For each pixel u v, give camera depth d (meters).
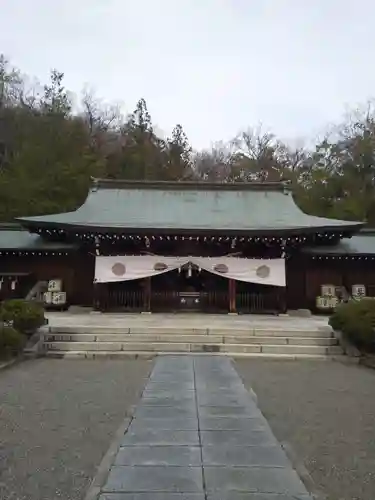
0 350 11.44
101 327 14.45
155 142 57.09
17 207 36.50
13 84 50.00
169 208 25.41
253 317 20.44
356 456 5.15
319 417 6.79
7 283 23.59
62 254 24.39
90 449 5.31
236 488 3.74
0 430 6.04
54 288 23.55
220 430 5.41
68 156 43.19
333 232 21.73
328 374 10.49
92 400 7.71
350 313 13.18
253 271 22.06
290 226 22.11
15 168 40.28
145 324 16.08
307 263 24.70
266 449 4.74
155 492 3.64
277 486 3.80
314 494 4.02
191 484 3.81
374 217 42.97
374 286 24.36
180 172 55.06
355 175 46.03
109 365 11.38
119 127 61.59
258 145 60.66
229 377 8.94
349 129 51.50
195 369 9.84
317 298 23.67
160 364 10.52
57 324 15.66
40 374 10.16
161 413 6.18
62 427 6.18
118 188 27.92
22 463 4.87
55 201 38.53
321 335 14.18
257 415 6.12
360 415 6.91
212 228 21.28
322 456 5.14
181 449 4.71
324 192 46.38
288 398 8.02
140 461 4.35
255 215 24.59
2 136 44.66
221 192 27.89
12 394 8.18
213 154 65.88
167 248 22.67
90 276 24.44
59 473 4.60
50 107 48.31
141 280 22.92
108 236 21.62
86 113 61.19
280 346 13.28
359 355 12.49
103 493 3.62
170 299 22.91
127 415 6.13
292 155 58.41
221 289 23.02
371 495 4.13
